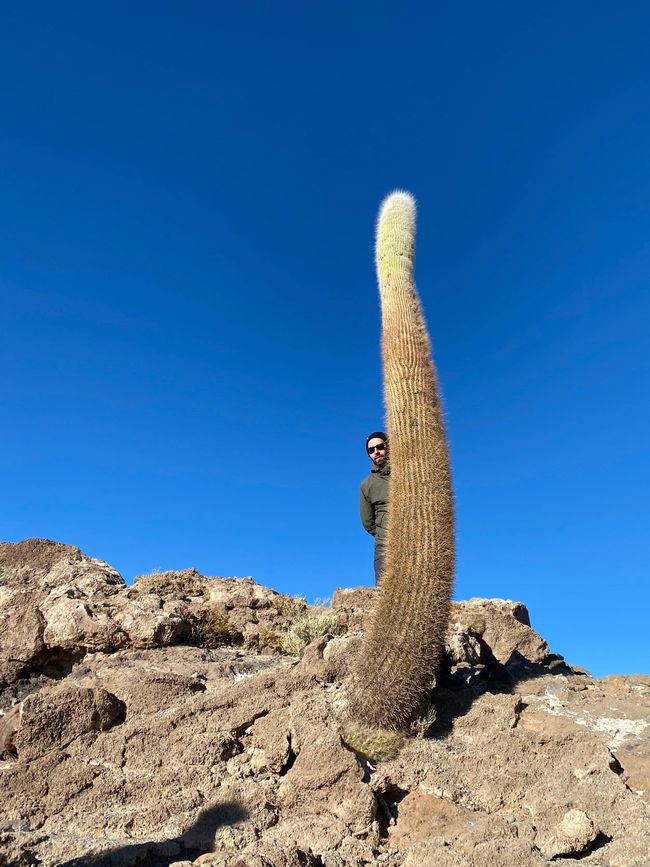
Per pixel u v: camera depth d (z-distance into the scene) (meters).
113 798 3.56
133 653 5.09
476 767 3.87
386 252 4.70
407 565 3.99
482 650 5.88
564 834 3.26
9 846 3.00
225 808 3.45
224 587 6.87
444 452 4.18
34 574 6.12
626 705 4.68
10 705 4.84
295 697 4.21
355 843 3.31
